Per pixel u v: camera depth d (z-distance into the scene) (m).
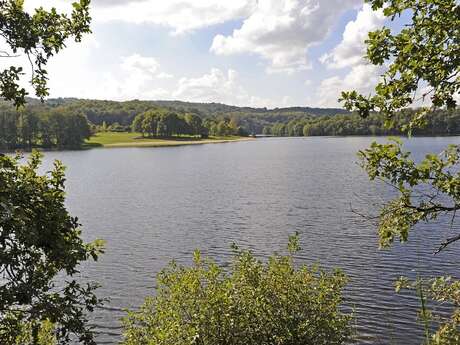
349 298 24.89
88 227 45.72
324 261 31.70
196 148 192.50
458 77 6.58
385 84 7.18
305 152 154.00
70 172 101.75
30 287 6.67
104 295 26.75
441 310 22.75
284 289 13.20
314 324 12.92
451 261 30.02
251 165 112.06
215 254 34.91
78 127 190.50
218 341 12.18
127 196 66.12
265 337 12.62
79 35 7.76
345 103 7.45
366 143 196.75
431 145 150.50
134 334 13.50
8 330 7.11
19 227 6.34
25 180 7.35
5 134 158.12
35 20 7.45
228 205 56.16
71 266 7.23
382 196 57.34
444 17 6.42
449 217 40.94
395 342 20.16
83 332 7.31
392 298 24.67
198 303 12.57
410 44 6.52
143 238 40.59
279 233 40.72
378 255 32.22
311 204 54.34
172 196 65.12
